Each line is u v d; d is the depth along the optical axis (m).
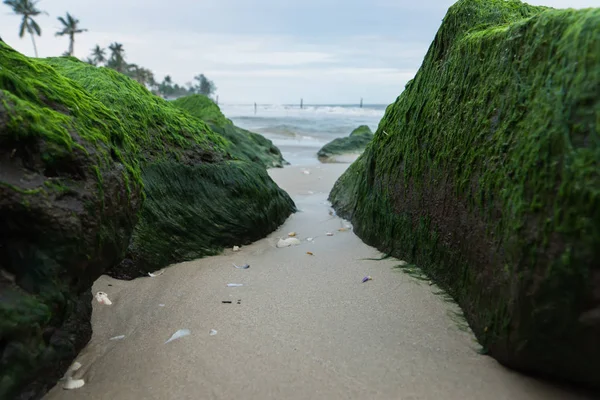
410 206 3.50
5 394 1.65
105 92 4.06
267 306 2.78
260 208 4.72
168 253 3.69
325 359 2.12
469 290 2.48
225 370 2.06
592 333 1.67
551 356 1.84
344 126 30.88
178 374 2.04
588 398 1.82
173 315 2.69
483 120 2.50
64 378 2.02
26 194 1.72
